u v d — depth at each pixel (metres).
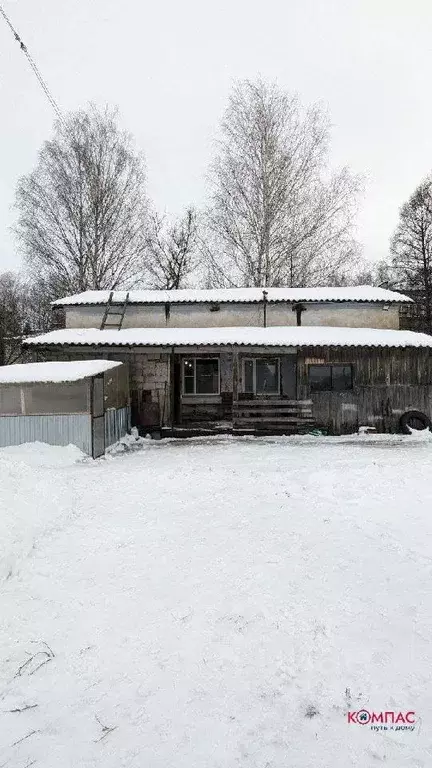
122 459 10.61
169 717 2.46
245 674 2.78
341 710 2.47
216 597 3.70
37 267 22.38
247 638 3.14
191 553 4.58
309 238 21.45
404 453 10.89
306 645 3.04
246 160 21.55
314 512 5.84
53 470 9.09
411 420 14.34
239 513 5.84
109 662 2.94
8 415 10.86
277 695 2.60
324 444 12.55
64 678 2.80
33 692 2.69
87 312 16.83
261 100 21.45
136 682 2.74
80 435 10.70
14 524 4.95
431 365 14.48
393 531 5.10
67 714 2.51
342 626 3.24
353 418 14.42
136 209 23.88
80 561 4.47
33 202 22.02
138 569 4.26
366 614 3.38
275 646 3.04
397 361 14.50
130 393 14.70
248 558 4.42
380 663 2.82
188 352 14.39
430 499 6.27
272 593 3.72
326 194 21.44
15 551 4.50
